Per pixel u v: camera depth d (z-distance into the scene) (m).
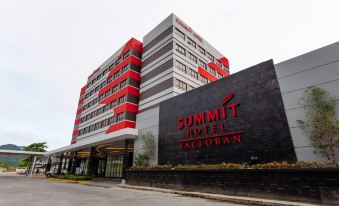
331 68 12.70
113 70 41.16
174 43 31.66
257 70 16.66
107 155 40.56
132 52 36.59
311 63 13.64
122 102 34.16
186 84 30.98
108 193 15.53
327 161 10.93
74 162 43.97
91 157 36.69
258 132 15.34
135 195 14.27
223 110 18.28
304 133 12.84
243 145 16.05
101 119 39.91
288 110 14.01
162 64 31.81
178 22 34.06
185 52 33.03
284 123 13.99
